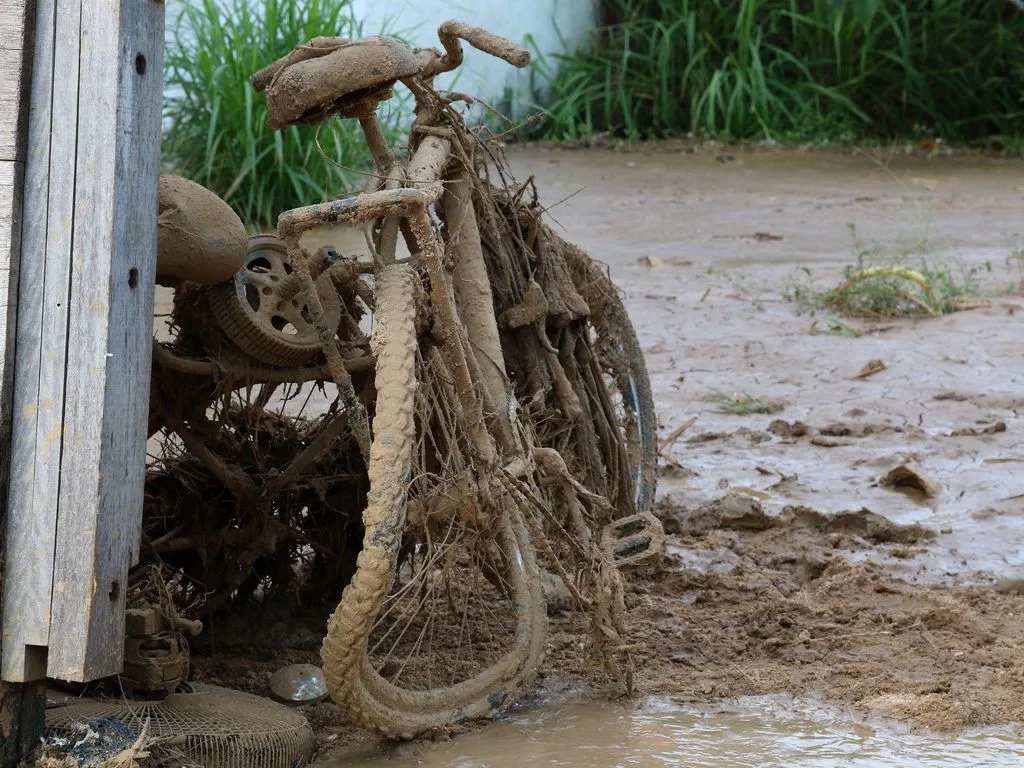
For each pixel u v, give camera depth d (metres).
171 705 4.75
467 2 24.48
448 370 5.35
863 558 7.16
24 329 4.38
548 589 6.22
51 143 4.34
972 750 4.99
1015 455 8.87
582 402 6.63
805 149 25.30
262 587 6.20
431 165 5.50
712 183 21.64
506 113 25.83
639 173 22.41
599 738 5.03
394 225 5.21
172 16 18.64
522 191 6.45
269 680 5.42
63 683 4.96
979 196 20.77
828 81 26.80
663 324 12.76
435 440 5.43
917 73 26.14
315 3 17.03
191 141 16.88
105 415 4.30
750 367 11.23
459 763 4.80
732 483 8.41
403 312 4.82
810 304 13.45
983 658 5.81
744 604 6.49
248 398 5.79
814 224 18.41
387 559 4.45
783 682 5.57
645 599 6.46
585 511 5.89
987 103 26.50
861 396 10.34
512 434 5.52
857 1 25.52
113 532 4.38
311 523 6.07
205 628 5.81
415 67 5.16
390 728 4.80
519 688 5.29
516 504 5.34
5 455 4.38
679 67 26.64
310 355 5.43
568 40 27.12
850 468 8.71
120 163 4.30
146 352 4.50
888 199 20.42
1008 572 6.97
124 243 4.35
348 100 5.21
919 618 6.22
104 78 4.28
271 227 16.02
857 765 4.85
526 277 6.53
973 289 14.01
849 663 5.78
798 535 7.46
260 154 16.05
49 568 4.34
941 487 8.28
